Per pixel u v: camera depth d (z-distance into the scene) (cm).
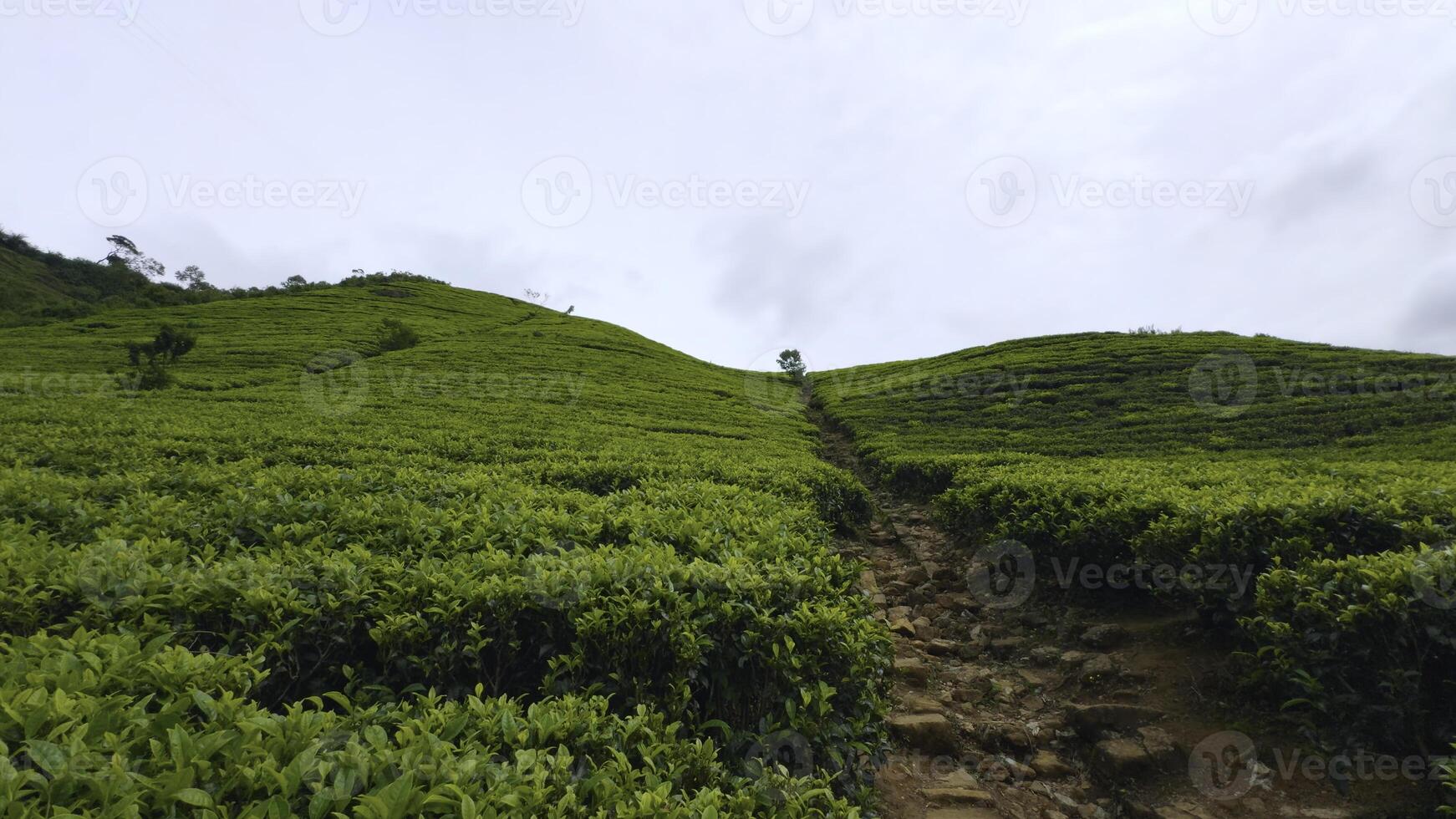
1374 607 412
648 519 596
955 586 895
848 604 457
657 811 221
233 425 1423
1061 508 813
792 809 259
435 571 414
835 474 1284
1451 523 590
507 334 4791
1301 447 1850
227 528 540
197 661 272
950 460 1465
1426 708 401
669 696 356
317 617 366
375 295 5978
